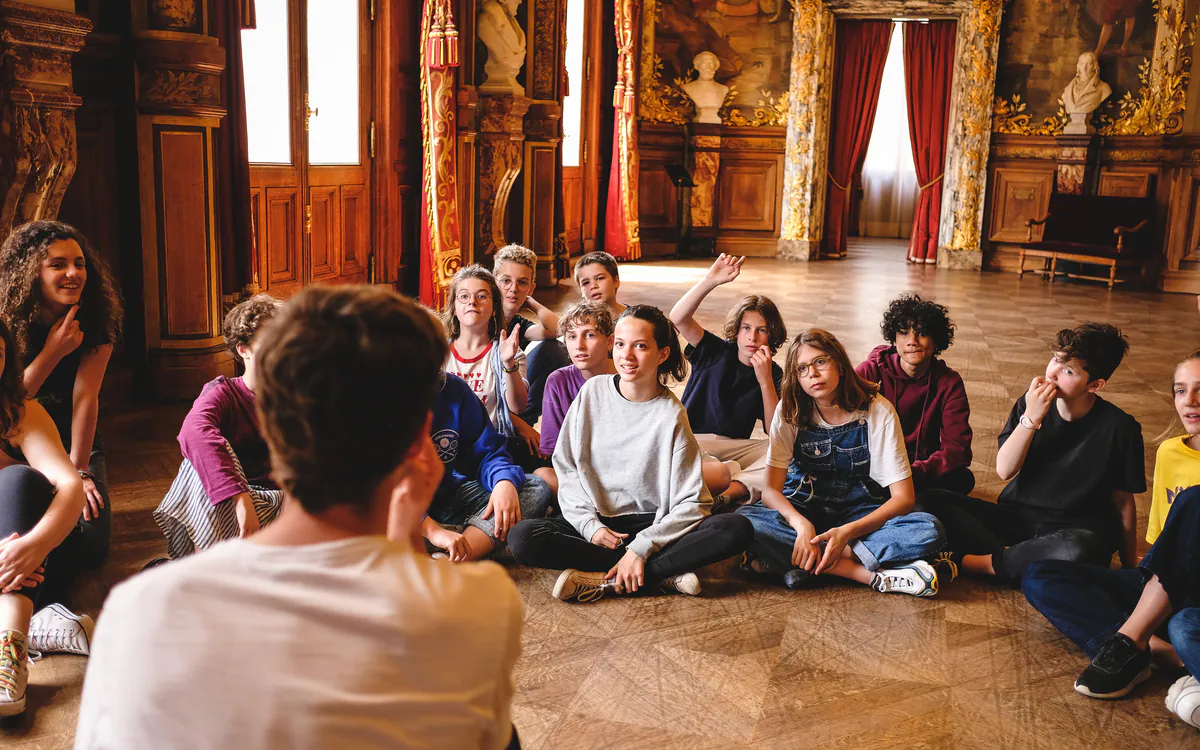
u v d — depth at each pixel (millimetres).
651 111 12977
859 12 12656
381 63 6891
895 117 17500
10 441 2391
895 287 10477
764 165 13242
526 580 2969
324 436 827
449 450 3070
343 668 769
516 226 9148
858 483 3023
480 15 7988
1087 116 11734
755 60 13031
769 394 3436
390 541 847
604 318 3330
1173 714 2312
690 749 2123
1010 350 7051
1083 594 2576
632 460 2969
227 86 4949
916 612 2850
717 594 2934
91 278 2912
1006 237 12516
